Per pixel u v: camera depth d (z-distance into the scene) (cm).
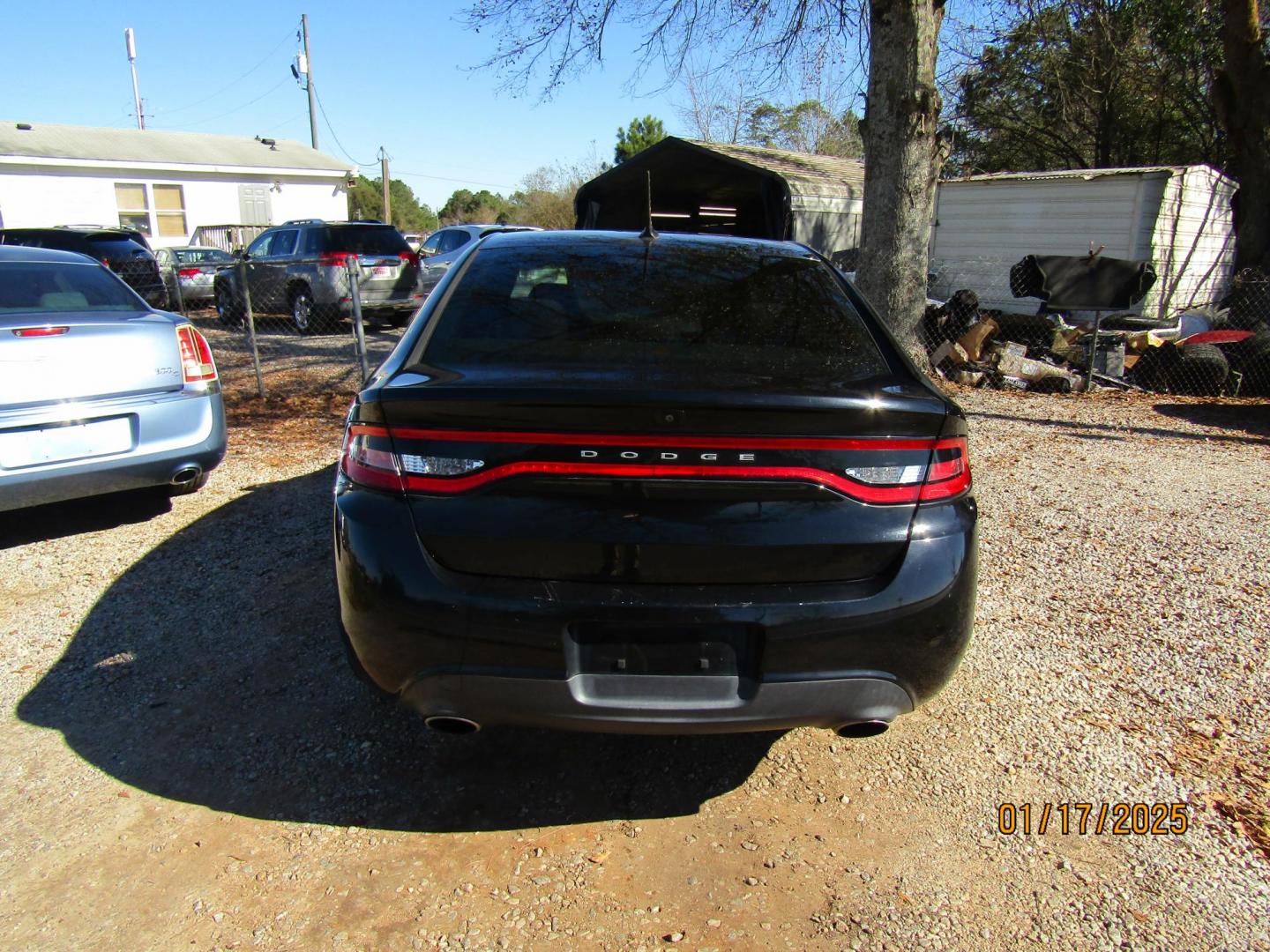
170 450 450
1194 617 375
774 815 254
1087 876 232
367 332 1348
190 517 486
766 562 214
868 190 863
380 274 1266
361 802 257
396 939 209
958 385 951
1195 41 1723
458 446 213
